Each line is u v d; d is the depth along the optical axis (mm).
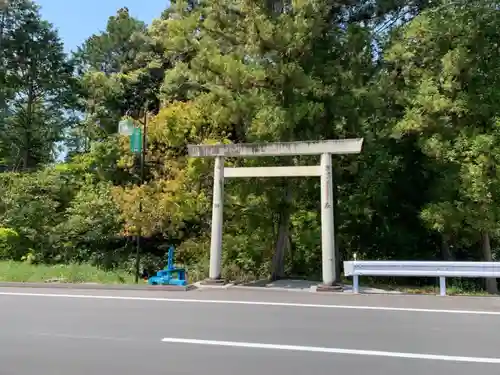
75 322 7551
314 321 7719
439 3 17281
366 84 16016
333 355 5746
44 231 23469
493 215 13836
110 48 32656
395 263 11227
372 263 11297
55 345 6137
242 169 13172
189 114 17391
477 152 13523
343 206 17688
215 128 17391
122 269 21609
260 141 14812
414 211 18359
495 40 15047
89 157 25578
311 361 5488
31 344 6191
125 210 18578
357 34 15430
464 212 14172
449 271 11008
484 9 14344
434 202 15586
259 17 13719
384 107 16016
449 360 5590
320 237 18484
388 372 5113
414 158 17703
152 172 20250
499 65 14562
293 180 16234
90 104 28125
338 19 18500
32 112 32875
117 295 10617
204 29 15367
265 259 18281
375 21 19094
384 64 16672
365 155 16422
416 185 18250
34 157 33625
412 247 19328
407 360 5578
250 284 13594
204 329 7070
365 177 16250
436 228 14977
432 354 5836
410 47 15031
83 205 22922
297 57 14930
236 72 13977
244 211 16938
